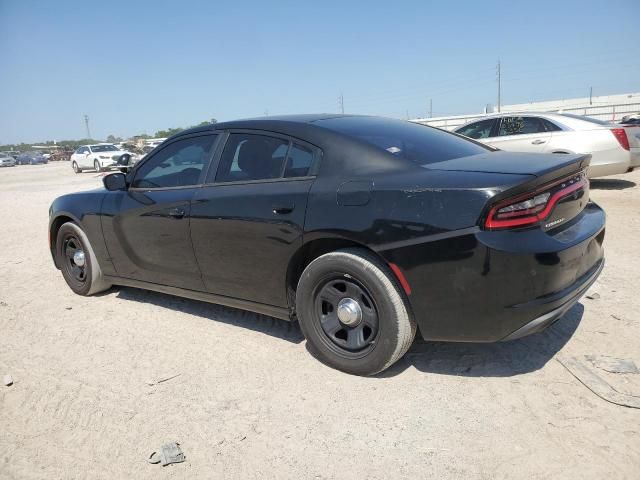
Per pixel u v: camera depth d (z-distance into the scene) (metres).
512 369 3.09
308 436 2.60
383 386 3.00
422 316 2.80
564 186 2.85
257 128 3.60
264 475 2.35
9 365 3.58
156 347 3.72
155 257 4.08
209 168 3.74
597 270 3.11
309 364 3.32
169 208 3.85
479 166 2.86
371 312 2.98
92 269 4.75
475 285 2.61
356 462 2.39
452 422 2.62
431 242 2.67
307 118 3.61
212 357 3.51
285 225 3.17
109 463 2.50
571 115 9.17
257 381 3.15
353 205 2.92
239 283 3.56
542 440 2.45
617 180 10.97
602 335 3.44
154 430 2.73
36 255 7.06
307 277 3.15
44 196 15.35
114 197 4.38
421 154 3.16
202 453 2.53
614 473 2.21
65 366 3.52
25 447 2.66
